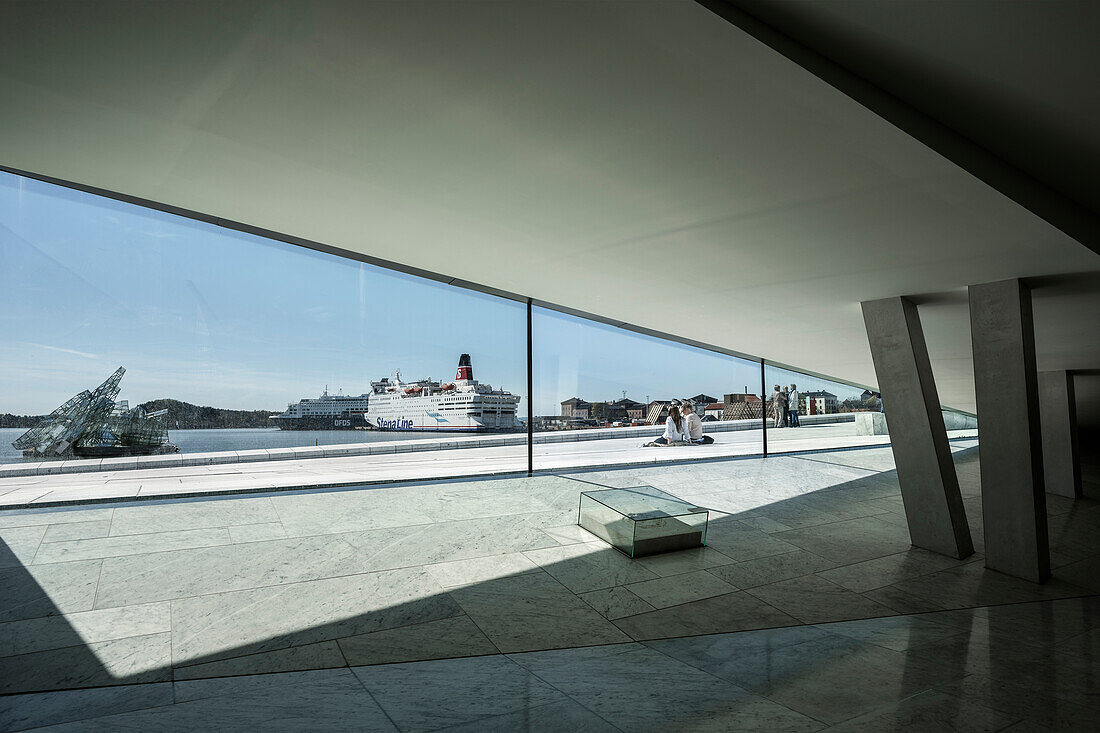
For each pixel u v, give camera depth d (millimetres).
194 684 4078
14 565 5980
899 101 4000
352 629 5148
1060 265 6340
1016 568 7289
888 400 8406
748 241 6375
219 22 3379
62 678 4129
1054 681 4297
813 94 3658
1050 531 10180
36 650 4508
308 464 9625
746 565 7414
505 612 5684
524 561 7129
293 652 4668
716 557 7676
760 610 6004
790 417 15883
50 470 7816
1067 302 7750
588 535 8297
